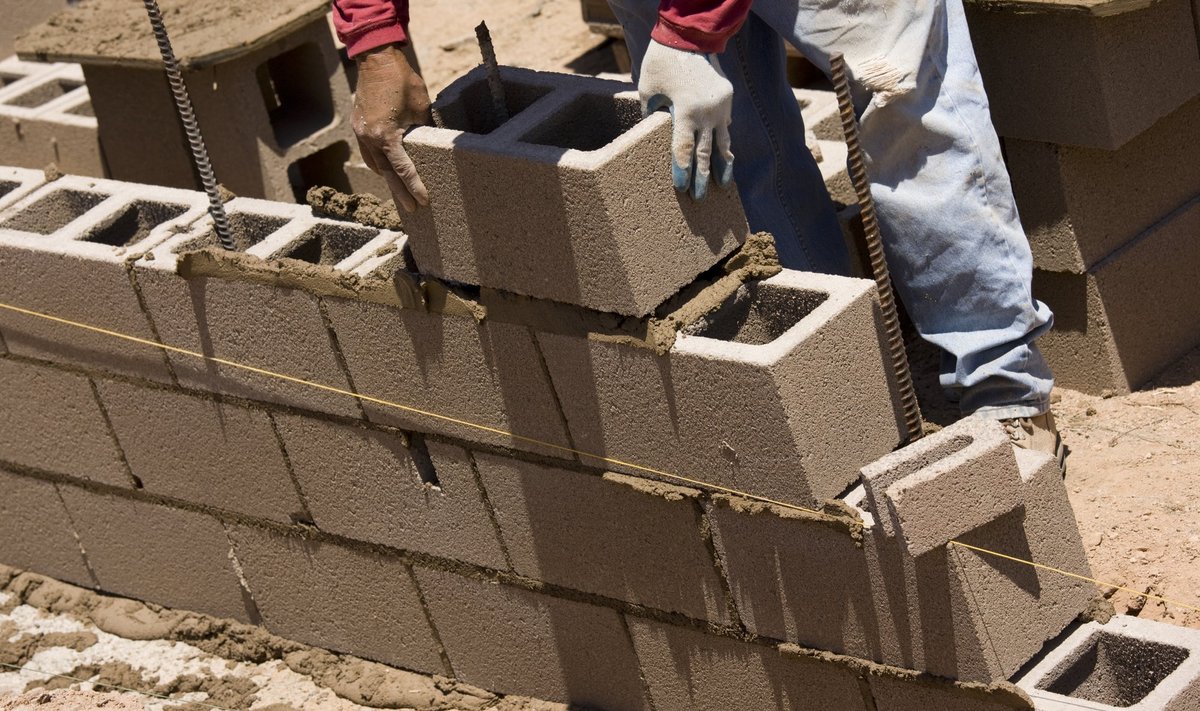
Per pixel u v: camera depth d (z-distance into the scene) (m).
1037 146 5.21
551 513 4.73
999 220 4.67
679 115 4.12
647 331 4.22
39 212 5.71
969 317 4.78
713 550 4.42
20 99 7.70
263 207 5.32
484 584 5.04
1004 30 5.10
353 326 4.80
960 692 4.08
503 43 8.46
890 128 4.64
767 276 4.38
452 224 4.42
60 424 5.75
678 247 4.25
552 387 4.49
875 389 4.26
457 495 4.91
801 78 7.05
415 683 5.37
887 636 4.16
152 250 5.18
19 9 8.55
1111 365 5.42
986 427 3.97
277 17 6.64
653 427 4.34
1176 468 4.96
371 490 5.10
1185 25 5.19
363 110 4.44
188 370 5.27
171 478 5.59
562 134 4.52
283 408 5.14
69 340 5.50
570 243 4.20
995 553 3.97
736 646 4.55
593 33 7.94
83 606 6.08
